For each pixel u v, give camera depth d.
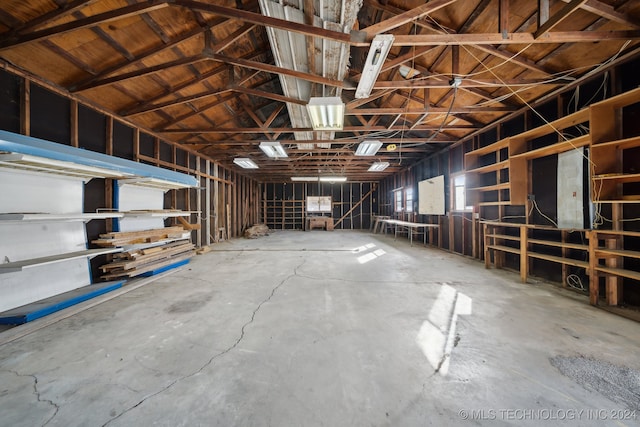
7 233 2.33
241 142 5.36
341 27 2.01
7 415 1.20
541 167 3.43
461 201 5.50
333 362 1.63
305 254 5.51
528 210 3.54
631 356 1.66
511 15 2.43
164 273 3.77
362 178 11.19
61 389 1.38
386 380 1.46
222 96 4.26
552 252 3.34
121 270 3.35
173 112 4.41
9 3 2.12
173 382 1.44
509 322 2.18
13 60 2.53
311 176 10.39
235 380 1.46
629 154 2.42
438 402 1.29
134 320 2.25
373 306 2.56
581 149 2.91
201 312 2.42
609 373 1.49
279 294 2.94
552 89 3.25
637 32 2.07
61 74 2.87
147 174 3.54
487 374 1.50
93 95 3.36
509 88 3.41
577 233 2.99
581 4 1.80
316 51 2.34
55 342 1.88
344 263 4.58
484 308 2.48
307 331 2.04
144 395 1.34
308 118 4.05
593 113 2.44
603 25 2.32
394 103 4.53
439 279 3.53
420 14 2.00
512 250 3.58
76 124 3.15
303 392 1.37
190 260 4.87
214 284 3.33
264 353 1.73
